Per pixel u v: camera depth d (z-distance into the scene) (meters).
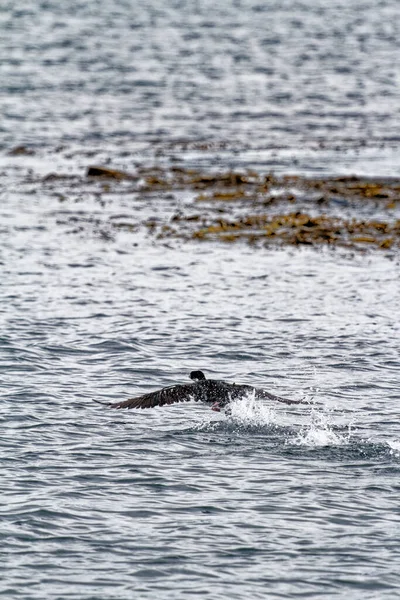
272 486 79.31
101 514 73.94
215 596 63.94
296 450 86.69
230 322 123.00
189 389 70.50
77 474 80.56
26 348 112.19
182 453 85.44
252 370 107.38
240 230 173.00
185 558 68.25
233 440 88.56
